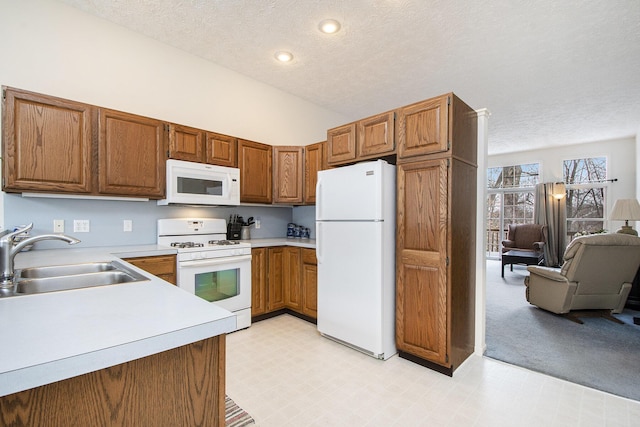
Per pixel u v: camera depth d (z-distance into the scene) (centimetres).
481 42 280
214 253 273
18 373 52
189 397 78
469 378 209
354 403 181
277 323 314
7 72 216
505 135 591
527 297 377
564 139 618
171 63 296
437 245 215
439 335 214
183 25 262
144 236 282
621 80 356
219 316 81
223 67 335
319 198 278
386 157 258
